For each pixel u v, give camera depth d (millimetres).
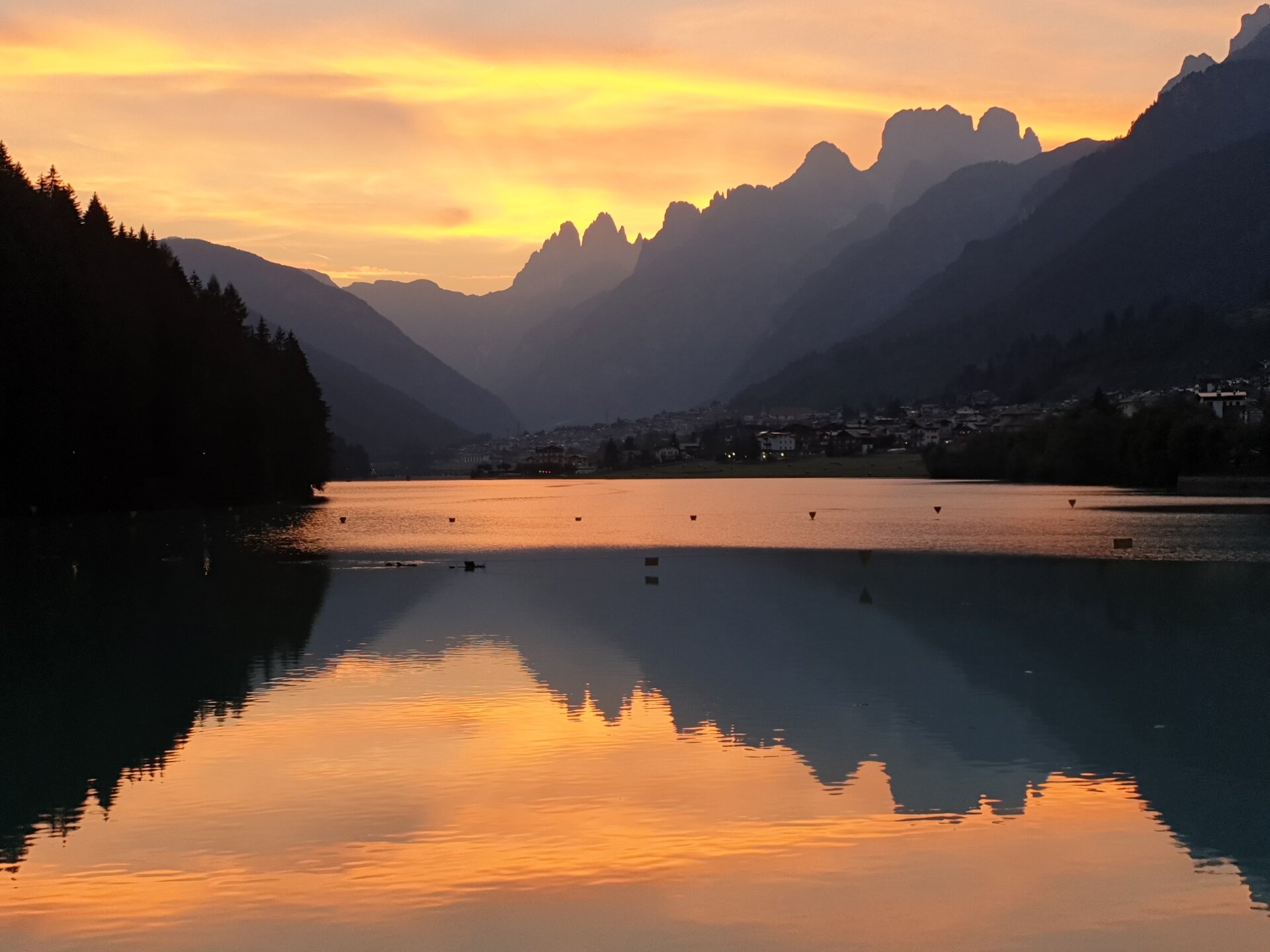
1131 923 22625
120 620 57250
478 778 30594
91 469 131875
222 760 32312
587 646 49688
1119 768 31875
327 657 47062
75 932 22141
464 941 21719
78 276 129000
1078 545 93312
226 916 22688
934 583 70375
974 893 23766
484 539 108438
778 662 46219
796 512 152375
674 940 21828
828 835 26750
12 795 29422
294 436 193875
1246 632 52812
